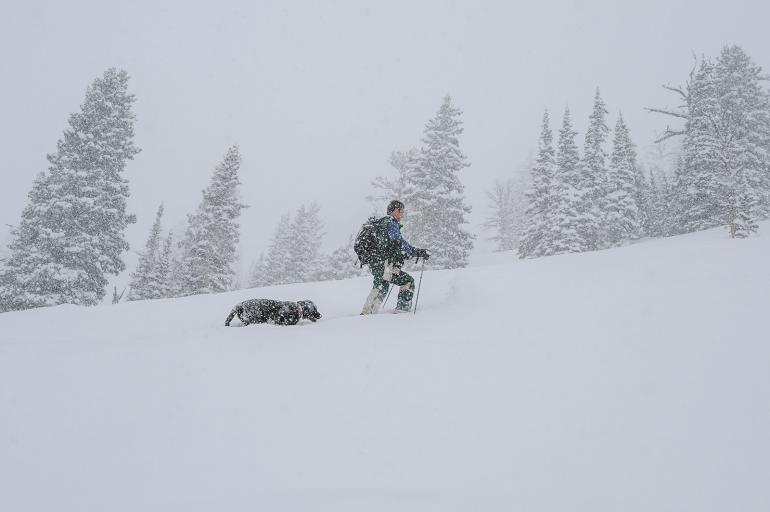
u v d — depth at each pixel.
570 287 5.44
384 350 3.78
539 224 30.92
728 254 6.38
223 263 27.59
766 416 2.40
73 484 2.12
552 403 2.74
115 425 2.69
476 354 3.56
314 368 3.46
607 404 2.68
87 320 6.41
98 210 23.72
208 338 4.46
